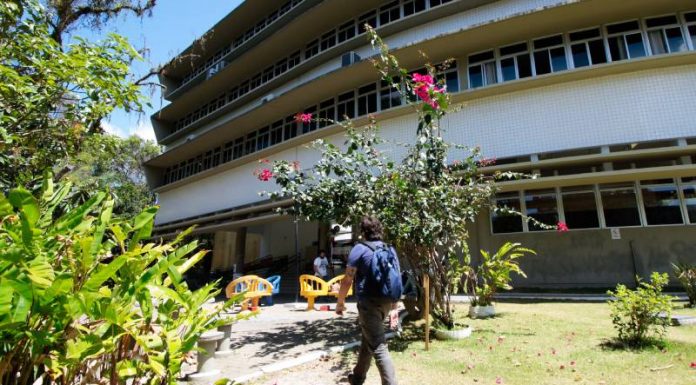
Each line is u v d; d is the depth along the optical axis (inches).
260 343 253.1
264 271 904.9
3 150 211.6
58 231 70.9
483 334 243.6
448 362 186.1
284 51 928.9
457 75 573.9
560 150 469.4
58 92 210.4
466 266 317.7
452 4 618.5
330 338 261.3
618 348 198.2
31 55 198.1
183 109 1262.3
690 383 145.9
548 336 233.3
